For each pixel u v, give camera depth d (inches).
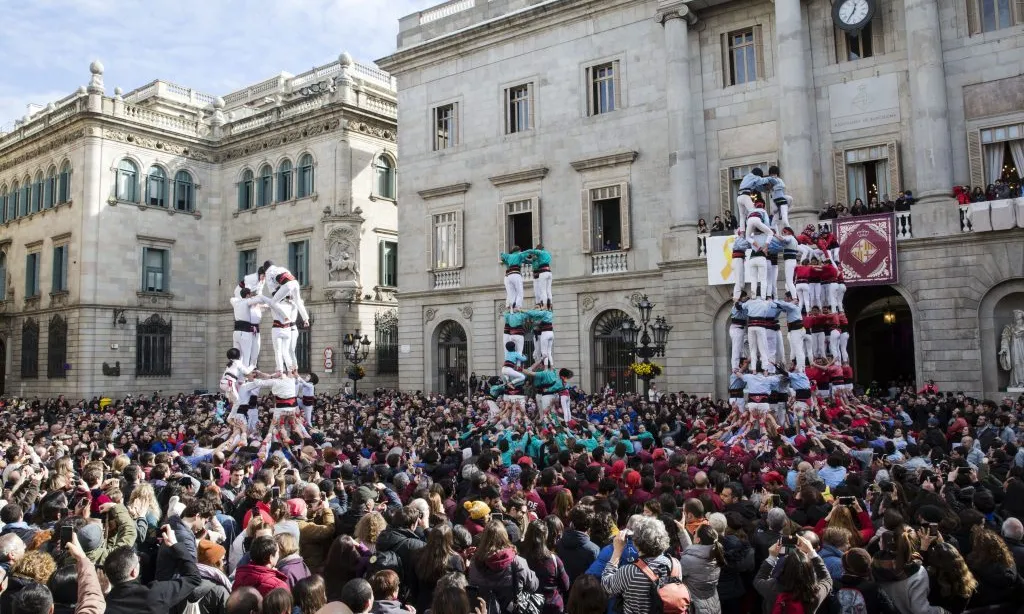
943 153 1085.1
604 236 1470.2
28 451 553.9
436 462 533.0
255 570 265.0
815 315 877.8
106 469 507.8
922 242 1067.9
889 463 518.0
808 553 268.5
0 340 2150.6
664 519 318.7
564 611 297.4
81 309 1811.0
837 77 1212.5
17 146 2086.6
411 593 296.7
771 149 1252.5
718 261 1186.6
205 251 2042.3
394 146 1910.7
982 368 1029.8
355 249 1774.1
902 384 1317.7
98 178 1845.5
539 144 1483.8
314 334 1793.8
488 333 1525.6
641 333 1333.7
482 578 270.8
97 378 1813.5
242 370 815.7
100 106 1841.8
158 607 245.4
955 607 270.2
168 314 1957.4
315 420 978.1
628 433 746.2
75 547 251.9
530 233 1563.7
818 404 804.6
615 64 1405.0
